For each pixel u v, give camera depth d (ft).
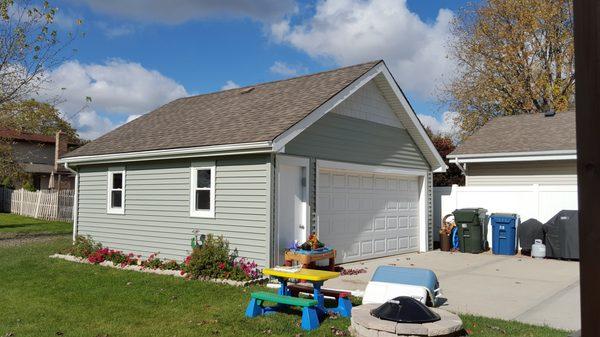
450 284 33.88
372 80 46.57
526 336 21.31
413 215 53.16
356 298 29.09
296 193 38.52
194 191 40.70
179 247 41.55
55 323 24.09
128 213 46.44
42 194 93.56
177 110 55.21
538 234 48.06
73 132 141.49
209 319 24.54
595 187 7.62
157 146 42.63
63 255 46.44
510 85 98.48
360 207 45.27
